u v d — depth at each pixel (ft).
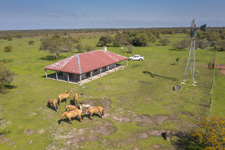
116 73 120.88
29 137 47.60
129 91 84.79
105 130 50.42
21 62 158.40
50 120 56.65
